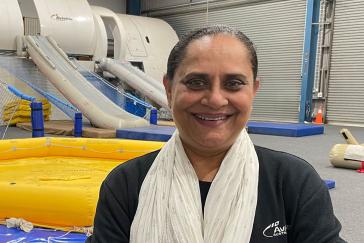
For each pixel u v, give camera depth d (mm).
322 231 918
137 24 11430
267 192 958
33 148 3771
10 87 5957
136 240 934
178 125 956
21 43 8531
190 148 1000
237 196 930
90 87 7637
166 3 13047
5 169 3234
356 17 9219
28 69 8438
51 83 7941
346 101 9570
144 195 971
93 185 2484
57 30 9258
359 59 9273
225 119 928
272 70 10711
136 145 3756
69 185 2441
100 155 3818
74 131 6211
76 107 7090
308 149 5551
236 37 906
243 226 897
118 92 8195
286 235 942
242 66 892
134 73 9156
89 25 9742
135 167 1050
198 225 914
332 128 8766
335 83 9719
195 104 908
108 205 1015
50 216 2164
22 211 2199
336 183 3502
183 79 911
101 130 6211
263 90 10883
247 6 11039
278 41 10508
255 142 6262
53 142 3875
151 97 8516
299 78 10125
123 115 6887
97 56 10102
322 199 948
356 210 2674
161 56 11375
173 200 939
